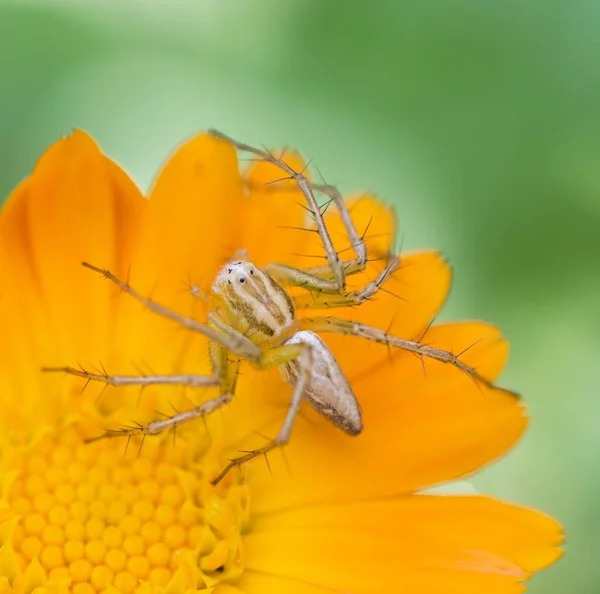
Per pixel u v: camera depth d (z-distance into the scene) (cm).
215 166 11
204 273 12
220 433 12
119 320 12
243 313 11
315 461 11
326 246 11
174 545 11
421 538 11
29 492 11
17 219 11
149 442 11
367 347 12
